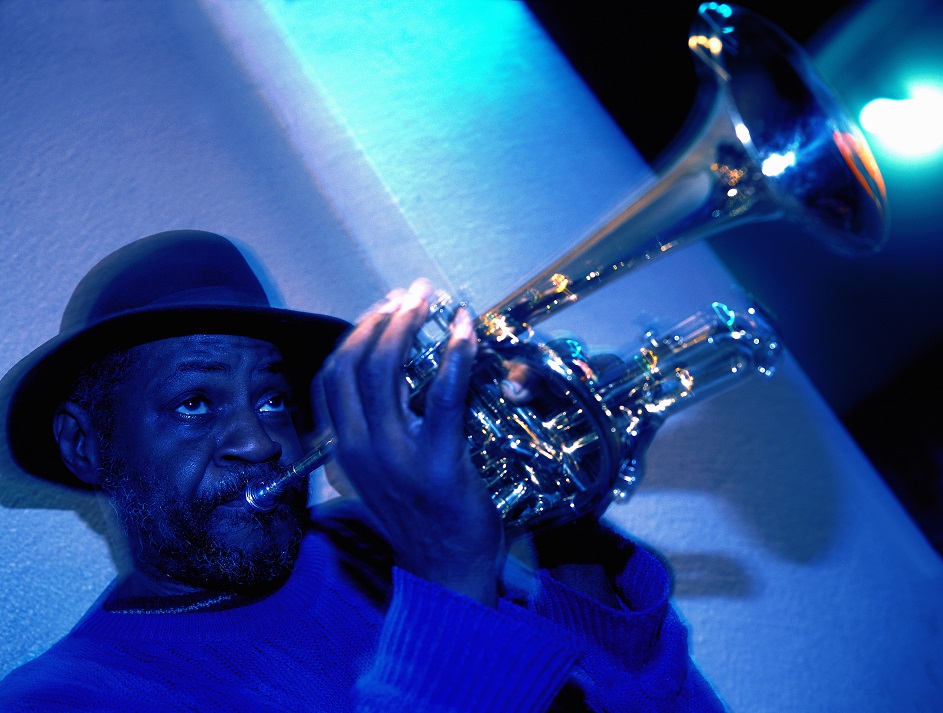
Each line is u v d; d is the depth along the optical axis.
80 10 1.81
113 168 1.71
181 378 1.20
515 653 0.93
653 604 1.18
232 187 1.79
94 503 1.52
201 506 1.17
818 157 1.02
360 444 0.90
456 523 0.92
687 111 2.67
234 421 1.21
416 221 1.95
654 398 1.02
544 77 2.35
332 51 2.08
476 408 0.99
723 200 1.00
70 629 1.45
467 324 0.88
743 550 1.88
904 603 1.97
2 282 1.56
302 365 1.41
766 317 1.03
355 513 1.44
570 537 1.26
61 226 1.63
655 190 1.00
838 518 2.00
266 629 1.17
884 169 2.84
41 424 1.34
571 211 2.16
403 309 0.90
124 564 1.37
